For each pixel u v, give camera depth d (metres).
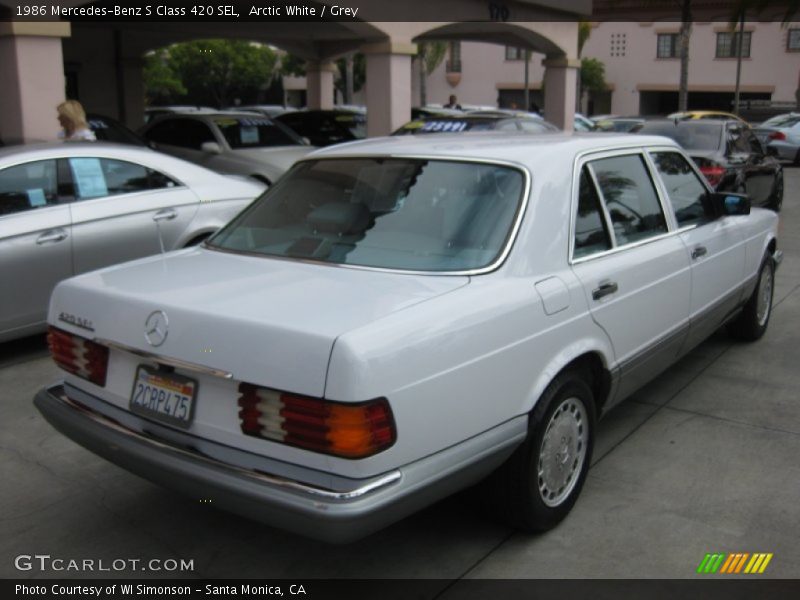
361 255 3.51
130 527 3.72
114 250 6.16
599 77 41.00
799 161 22.34
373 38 12.72
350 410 2.65
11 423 4.84
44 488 4.07
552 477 3.57
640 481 4.10
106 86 18.92
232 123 12.06
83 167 6.12
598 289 3.70
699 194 5.13
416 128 12.48
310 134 15.16
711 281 4.95
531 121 13.34
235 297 3.10
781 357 6.01
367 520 2.68
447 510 3.82
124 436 3.13
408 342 2.81
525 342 3.25
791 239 10.69
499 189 3.60
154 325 3.08
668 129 10.93
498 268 3.32
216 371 2.89
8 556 3.48
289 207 4.02
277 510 2.72
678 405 5.11
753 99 40.50
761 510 3.81
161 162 6.59
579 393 3.63
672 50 40.88
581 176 3.90
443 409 2.93
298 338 2.73
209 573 3.38
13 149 6.02
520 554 3.46
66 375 3.56
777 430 4.73
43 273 5.81
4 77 8.73
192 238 6.60
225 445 2.94
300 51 20.41
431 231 3.54
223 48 40.09
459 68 45.12
